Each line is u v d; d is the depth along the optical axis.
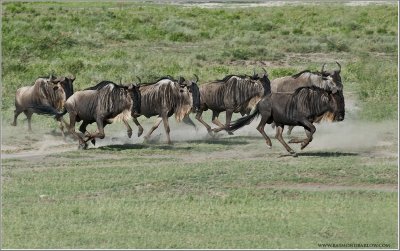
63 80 55.75
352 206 35.59
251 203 36.22
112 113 50.59
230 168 42.41
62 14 128.12
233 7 153.00
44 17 122.00
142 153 48.47
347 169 42.03
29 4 142.88
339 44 103.56
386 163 43.84
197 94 52.53
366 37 111.75
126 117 50.69
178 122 54.50
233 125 49.38
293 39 110.56
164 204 36.03
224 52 97.94
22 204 36.19
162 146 51.00
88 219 33.72
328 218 33.78
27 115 56.66
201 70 86.31
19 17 120.06
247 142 52.66
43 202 36.59
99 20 123.81
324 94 46.22
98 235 31.34
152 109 52.00
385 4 149.00
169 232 31.83
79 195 37.94
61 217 33.97
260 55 97.88
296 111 46.41
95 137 50.53
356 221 33.31
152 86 52.19
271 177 40.59
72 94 56.22
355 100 68.38
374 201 36.41
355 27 122.44
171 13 136.62
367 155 46.91
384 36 112.31
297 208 35.34
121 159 46.44
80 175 41.66
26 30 108.62
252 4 158.75
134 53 98.19
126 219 33.69
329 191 38.25
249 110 55.41
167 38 111.69
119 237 31.14
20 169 43.84
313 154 47.31
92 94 50.59
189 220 33.50
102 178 40.88
